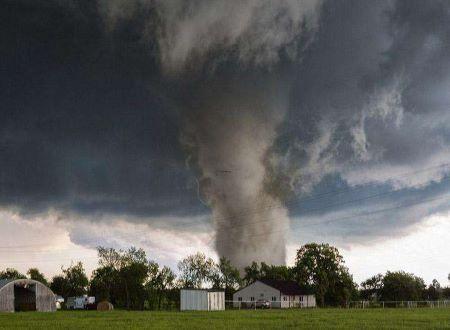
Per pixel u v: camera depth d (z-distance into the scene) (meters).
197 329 41.94
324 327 43.34
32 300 98.19
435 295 150.00
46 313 83.25
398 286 135.00
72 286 185.25
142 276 130.38
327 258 129.50
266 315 65.94
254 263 151.25
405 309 92.38
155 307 127.31
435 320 53.19
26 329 43.75
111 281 132.50
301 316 62.88
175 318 59.81
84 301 125.81
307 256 130.12
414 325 45.62
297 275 131.88
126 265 133.12
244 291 126.94
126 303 130.25
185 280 143.62
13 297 93.75
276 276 145.75
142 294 129.50
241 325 46.16
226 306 110.12
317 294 127.50
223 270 146.38
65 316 69.12
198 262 145.50
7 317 67.00
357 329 41.19
